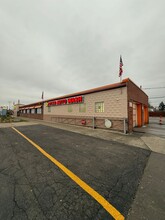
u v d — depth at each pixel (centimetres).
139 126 1545
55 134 955
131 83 1128
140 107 1562
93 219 201
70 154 509
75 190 276
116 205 232
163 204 234
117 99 1091
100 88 1230
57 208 224
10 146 622
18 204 232
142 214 212
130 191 274
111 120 1134
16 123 1808
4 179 320
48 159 455
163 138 825
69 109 1688
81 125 1468
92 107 1334
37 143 680
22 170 369
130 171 368
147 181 314
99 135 927
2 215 208
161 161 445
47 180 316
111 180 318
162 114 4494
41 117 2539
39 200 244
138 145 655
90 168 385
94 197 254
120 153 529
